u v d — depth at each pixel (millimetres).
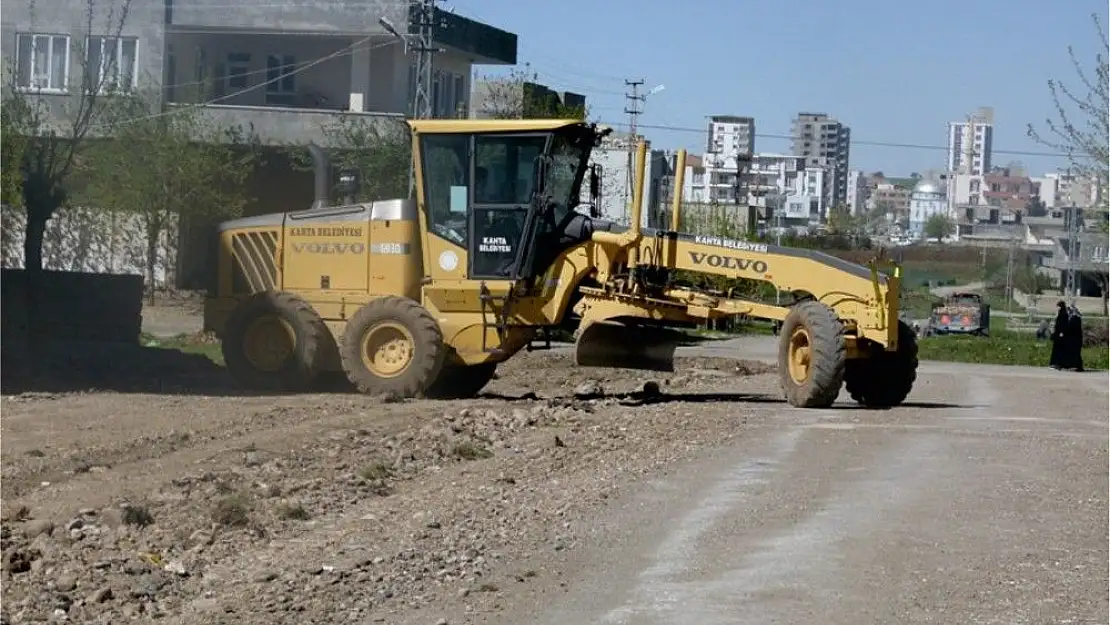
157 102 47094
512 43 56812
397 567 10508
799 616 9172
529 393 24719
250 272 23656
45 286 27547
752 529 11859
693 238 21938
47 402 20219
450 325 22250
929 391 27859
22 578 10352
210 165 46125
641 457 16047
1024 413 22250
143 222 46812
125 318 28234
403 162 47656
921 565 10586
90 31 41906
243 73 51562
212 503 12805
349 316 22828
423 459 15852
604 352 22062
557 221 22234
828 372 20906
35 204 30922
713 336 48719
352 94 50406
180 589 10102
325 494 13469
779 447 16859
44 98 44969
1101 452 16844
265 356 22984
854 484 14148
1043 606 9469
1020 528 11984
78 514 12289
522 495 13539
